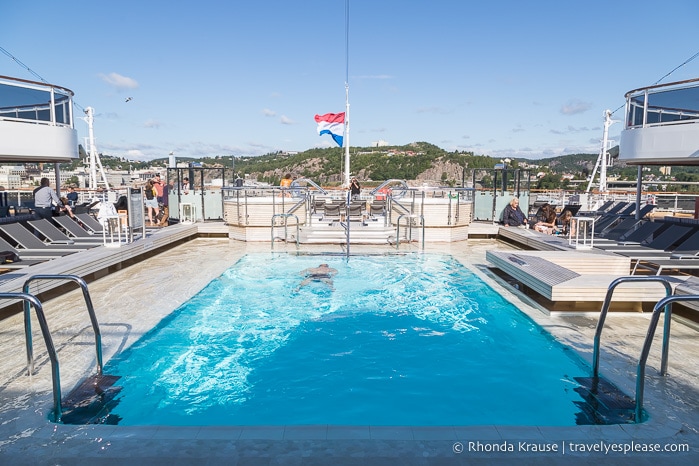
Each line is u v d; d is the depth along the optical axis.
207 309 6.33
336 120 17.23
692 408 3.38
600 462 2.54
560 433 2.85
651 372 4.13
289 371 4.54
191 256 10.04
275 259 9.73
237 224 12.55
